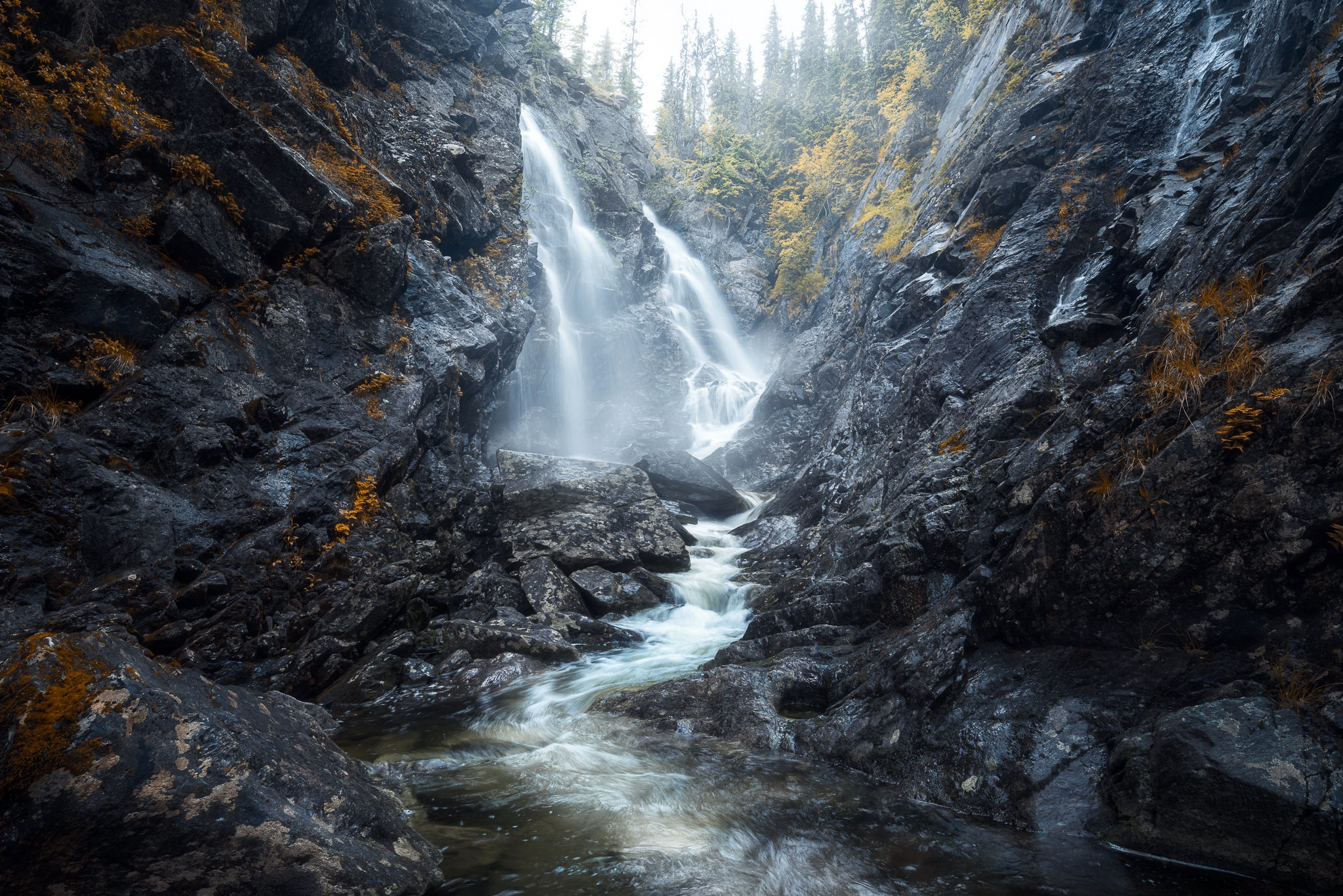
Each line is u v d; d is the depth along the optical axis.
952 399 11.23
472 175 15.77
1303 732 3.58
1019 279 12.13
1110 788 4.02
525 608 10.06
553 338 21.80
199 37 10.31
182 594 7.08
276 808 3.25
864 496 11.70
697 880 3.69
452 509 11.38
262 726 3.88
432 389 11.58
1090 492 5.13
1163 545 4.62
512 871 3.80
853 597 7.56
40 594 6.19
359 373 10.56
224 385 8.67
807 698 6.25
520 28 24.62
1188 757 3.70
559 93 32.06
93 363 7.66
